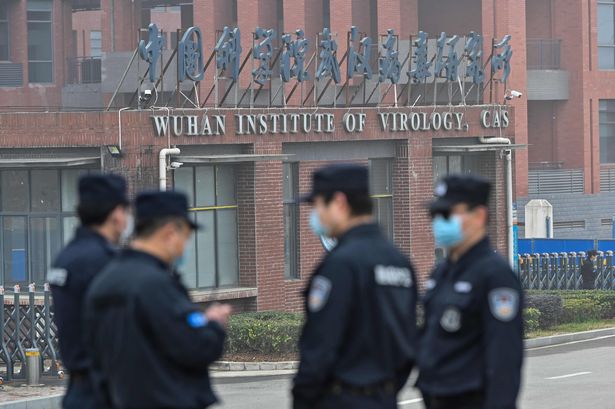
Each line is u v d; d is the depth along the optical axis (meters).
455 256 9.80
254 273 39.44
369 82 58.69
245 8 63.34
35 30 73.94
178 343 8.66
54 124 36.97
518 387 9.40
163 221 8.91
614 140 68.25
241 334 33.78
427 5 65.12
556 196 64.00
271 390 27.80
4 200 38.34
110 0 69.12
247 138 39.22
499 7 61.72
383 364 9.11
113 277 8.82
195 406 8.82
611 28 68.44
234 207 39.50
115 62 63.97
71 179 37.69
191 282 38.47
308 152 41.59
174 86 59.09
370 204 9.37
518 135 62.50
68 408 10.05
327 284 8.98
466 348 9.57
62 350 10.09
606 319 44.12
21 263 38.31
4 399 25.05
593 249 54.78
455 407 9.65
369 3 64.56
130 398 8.73
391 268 9.15
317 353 8.97
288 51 40.56
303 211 41.44
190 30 38.59
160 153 36.75
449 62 45.81
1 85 72.94
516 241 48.66
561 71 65.81
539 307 41.00
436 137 44.88
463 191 9.62
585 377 28.64
